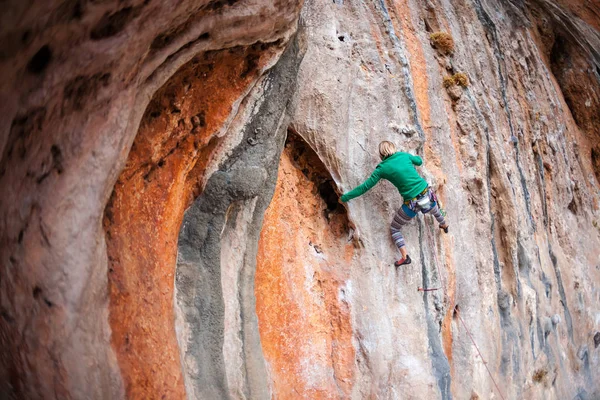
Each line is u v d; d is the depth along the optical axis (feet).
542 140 32.58
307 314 18.83
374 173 18.37
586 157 38.11
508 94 29.91
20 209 9.34
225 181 15.69
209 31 13.28
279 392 17.29
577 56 36.94
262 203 16.97
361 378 19.02
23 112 8.96
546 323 28.60
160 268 13.56
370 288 19.60
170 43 12.21
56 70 9.28
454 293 22.40
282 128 17.65
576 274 33.06
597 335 33.65
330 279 19.69
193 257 15.33
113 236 12.16
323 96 19.10
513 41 31.81
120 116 10.93
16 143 9.08
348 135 19.62
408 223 20.79
